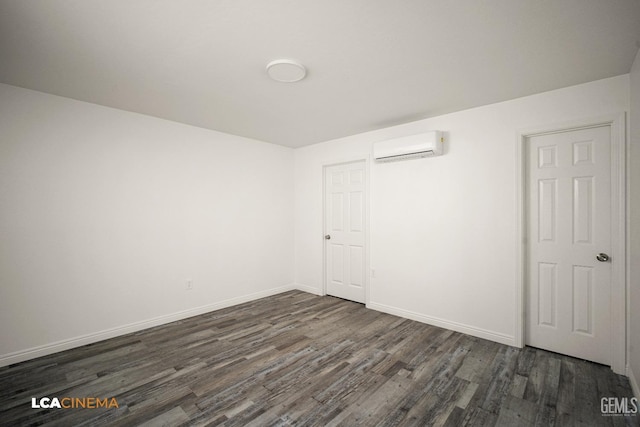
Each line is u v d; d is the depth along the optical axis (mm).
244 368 2305
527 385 2072
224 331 3037
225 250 3826
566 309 2504
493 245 2803
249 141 4105
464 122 2965
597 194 2365
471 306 2934
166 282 3289
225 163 3834
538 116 2557
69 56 1933
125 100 2715
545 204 2600
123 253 2988
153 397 1947
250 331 3035
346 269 4188
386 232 3588
